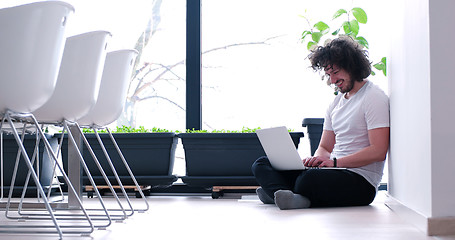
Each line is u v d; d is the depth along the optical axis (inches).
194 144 163.6
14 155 166.2
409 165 101.7
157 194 175.2
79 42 97.6
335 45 125.2
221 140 162.7
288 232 86.3
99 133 163.2
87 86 98.5
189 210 123.9
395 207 113.6
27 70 77.3
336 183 122.8
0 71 76.5
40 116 97.7
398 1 113.2
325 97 207.5
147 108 221.9
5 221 105.2
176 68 222.1
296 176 130.0
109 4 218.4
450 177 83.4
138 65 221.9
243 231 88.0
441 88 83.6
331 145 136.2
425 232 83.8
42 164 166.7
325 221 99.5
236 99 214.8
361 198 125.0
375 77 177.5
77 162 125.3
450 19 83.4
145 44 222.2
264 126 212.4
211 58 216.2
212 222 100.6
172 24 223.3
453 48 83.4
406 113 104.1
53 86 82.4
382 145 121.6
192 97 178.7
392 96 119.6
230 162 163.0
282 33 213.8
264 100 213.3
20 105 78.8
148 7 223.0
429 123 84.4
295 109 210.2
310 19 204.4
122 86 118.5
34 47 77.4
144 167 164.9
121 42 220.2
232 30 216.4
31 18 76.6
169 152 165.5
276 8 214.7
